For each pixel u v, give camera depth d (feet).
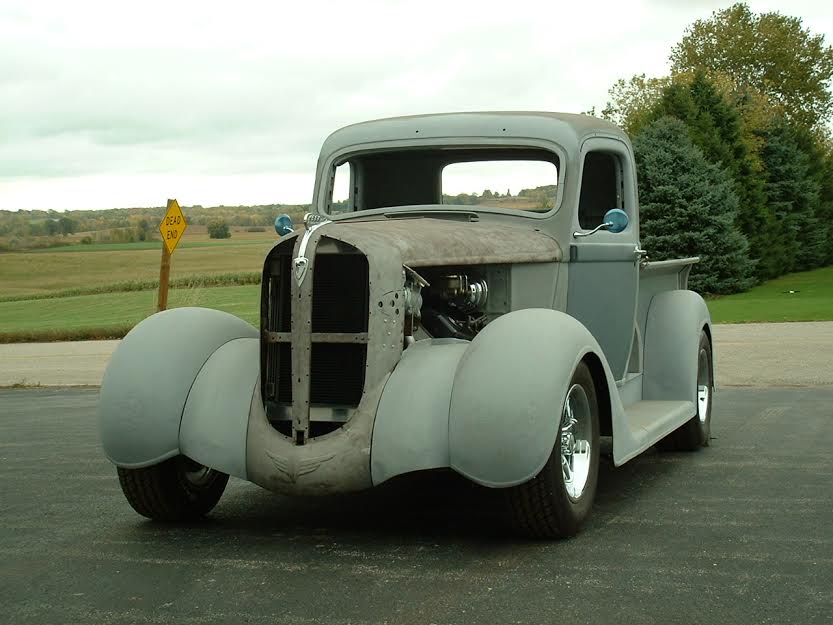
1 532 15.97
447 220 18.45
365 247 14.53
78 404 35.60
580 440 15.53
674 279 24.86
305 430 14.52
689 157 119.96
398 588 12.53
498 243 17.13
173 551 14.58
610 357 20.49
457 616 11.43
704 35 223.30
